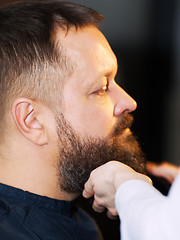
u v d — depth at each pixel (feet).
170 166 4.40
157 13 8.33
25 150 2.86
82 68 2.80
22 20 2.87
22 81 2.78
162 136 9.14
